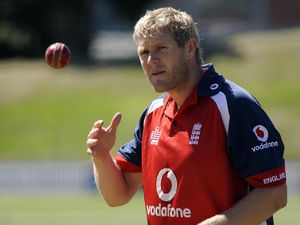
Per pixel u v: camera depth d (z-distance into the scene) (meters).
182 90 17.88
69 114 131.62
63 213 68.06
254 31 199.12
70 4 174.12
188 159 17.45
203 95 17.66
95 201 81.12
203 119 17.53
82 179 98.12
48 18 176.00
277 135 17.52
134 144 19.41
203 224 16.98
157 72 17.59
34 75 152.75
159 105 18.56
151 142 18.20
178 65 17.56
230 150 17.27
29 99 139.62
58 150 119.56
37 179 99.50
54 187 98.75
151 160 18.12
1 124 129.50
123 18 185.00
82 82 148.25
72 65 162.75
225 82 17.86
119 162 19.52
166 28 17.47
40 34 178.00
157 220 17.98
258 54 160.50
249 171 17.09
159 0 187.50
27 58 179.62
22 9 175.00
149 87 143.62
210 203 17.31
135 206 74.19
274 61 154.88
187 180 17.45
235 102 17.34
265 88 139.50
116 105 133.50
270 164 17.05
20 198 87.25
